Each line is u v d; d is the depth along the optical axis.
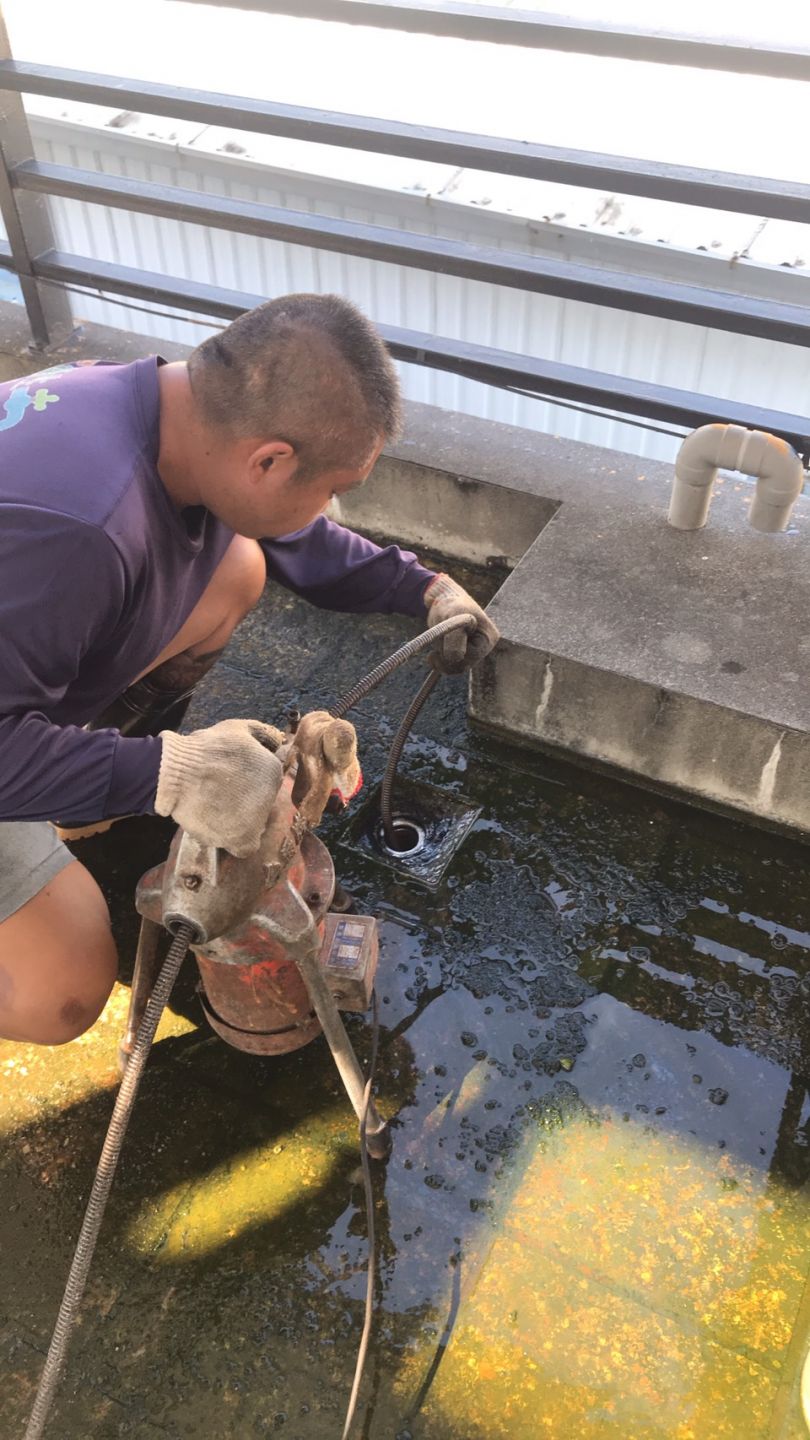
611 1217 1.70
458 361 2.63
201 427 1.38
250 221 2.59
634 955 2.05
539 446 2.75
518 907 2.13
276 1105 1.84
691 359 3.50
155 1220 1.72
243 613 2.06
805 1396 1.46
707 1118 1.82
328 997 1.54
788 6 2.84
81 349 3.08
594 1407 1.51
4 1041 1.94
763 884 2.17
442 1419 1.50
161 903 1.53
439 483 2.72
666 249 3.26
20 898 1.63
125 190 2.66
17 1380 1.56
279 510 1.48
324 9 2.16
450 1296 1.62
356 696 1.64
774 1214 1.70
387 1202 1.72
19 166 2.74
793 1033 1.94
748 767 2.16
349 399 1.34
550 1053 1.90
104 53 3.89
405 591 1.95
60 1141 1.82
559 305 3.52
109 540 1.33
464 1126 1.81
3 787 1.39
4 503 1.28
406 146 2.26
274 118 2.33
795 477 2.29
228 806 1.30
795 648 2.20
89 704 1.65
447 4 2.09
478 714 2.43
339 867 2.21
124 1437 1.50
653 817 2.30
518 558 2.79
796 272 3.16
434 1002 1.98
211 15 3.95
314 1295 1.63
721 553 2.41
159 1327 1.60
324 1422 1.50
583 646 2.21
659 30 1.94
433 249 2.47
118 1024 1.97
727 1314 1.59
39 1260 1.68
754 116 3.21
